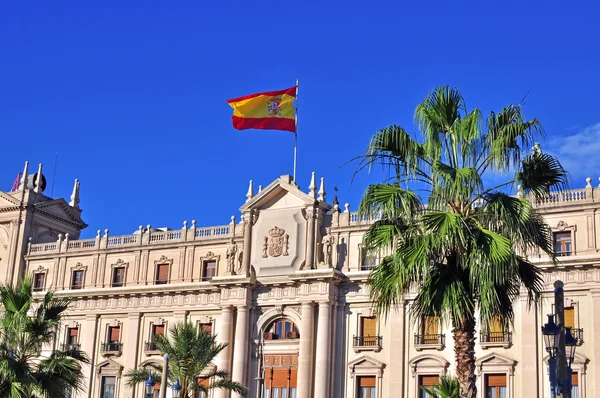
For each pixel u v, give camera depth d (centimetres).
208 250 7556
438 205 3158
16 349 3834
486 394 6066
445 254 3055
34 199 8588
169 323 7512
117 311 7769
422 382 6334
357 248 6831
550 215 6141
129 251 7931
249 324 7044
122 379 7525
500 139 3083
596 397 5653
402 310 6512
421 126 3231
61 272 8194
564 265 5909
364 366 6556
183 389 4878
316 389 6531
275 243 7100
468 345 3008
